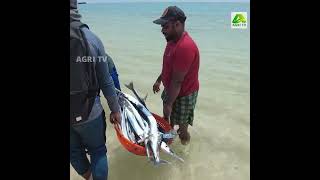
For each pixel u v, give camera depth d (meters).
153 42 12.35
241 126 4.48
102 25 21.06
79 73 2.43
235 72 7.34
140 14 40.47
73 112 2.57
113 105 2.89
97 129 2.75
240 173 3.47
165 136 3.46
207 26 19.84
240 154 3.81
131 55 9.37
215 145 4.01
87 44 2.39
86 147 2.90
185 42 3.16
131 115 3.65
